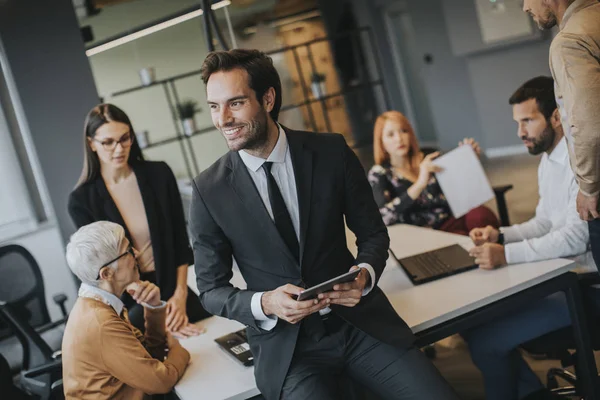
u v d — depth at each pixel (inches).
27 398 126.2
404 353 81.7
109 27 173.3
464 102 366.0
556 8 94.2
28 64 160.6
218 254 83.5
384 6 382.6
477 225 152.4
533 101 108.7
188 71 184.5
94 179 118.6
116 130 114.6
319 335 82.0
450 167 131.8
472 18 340.2
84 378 83.5
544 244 100.0
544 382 126.6
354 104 323.0
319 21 322.7
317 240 81.4
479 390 128.6
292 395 79.0
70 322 85.6
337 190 82.4
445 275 102.1
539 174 115.0
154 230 118.1
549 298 101.7
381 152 153.7
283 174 81.1
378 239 85.9
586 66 88.4
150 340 95.3
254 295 79.1
